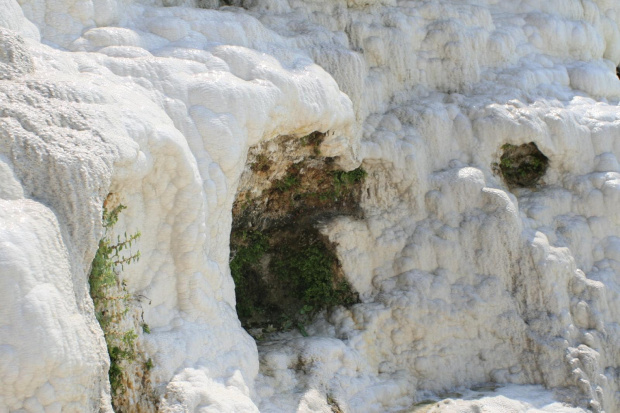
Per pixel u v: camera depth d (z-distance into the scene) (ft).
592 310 23.40
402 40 25.76
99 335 13.37
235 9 23.36
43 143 13.06
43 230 12.23
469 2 28.60
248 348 18.49
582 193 25.36
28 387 11.68
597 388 22.22
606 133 25.96
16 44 14.61
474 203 24.14
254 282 24.47
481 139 25.27
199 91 17.75
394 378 22.47
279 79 19.25
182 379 16.10
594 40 29.89
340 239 23.75
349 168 23.30
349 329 22.85
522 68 27.50
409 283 23.53
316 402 19.60
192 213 16.84
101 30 18.03
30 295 11.69
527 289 23.35
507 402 21.20
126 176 14.70
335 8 25.14
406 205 24.49
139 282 16.65
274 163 21.76
